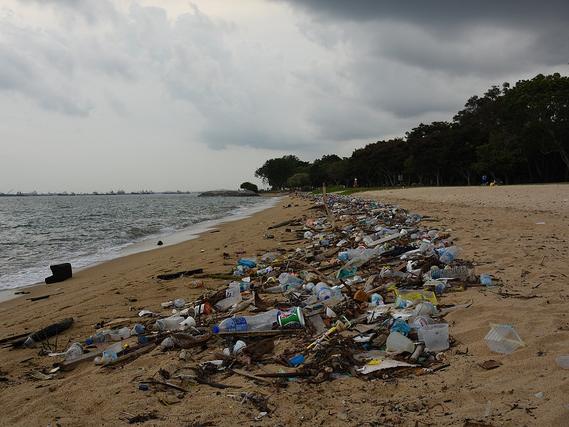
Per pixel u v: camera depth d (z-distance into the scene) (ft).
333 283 9.72
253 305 8.40
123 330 7.63
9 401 5.23
